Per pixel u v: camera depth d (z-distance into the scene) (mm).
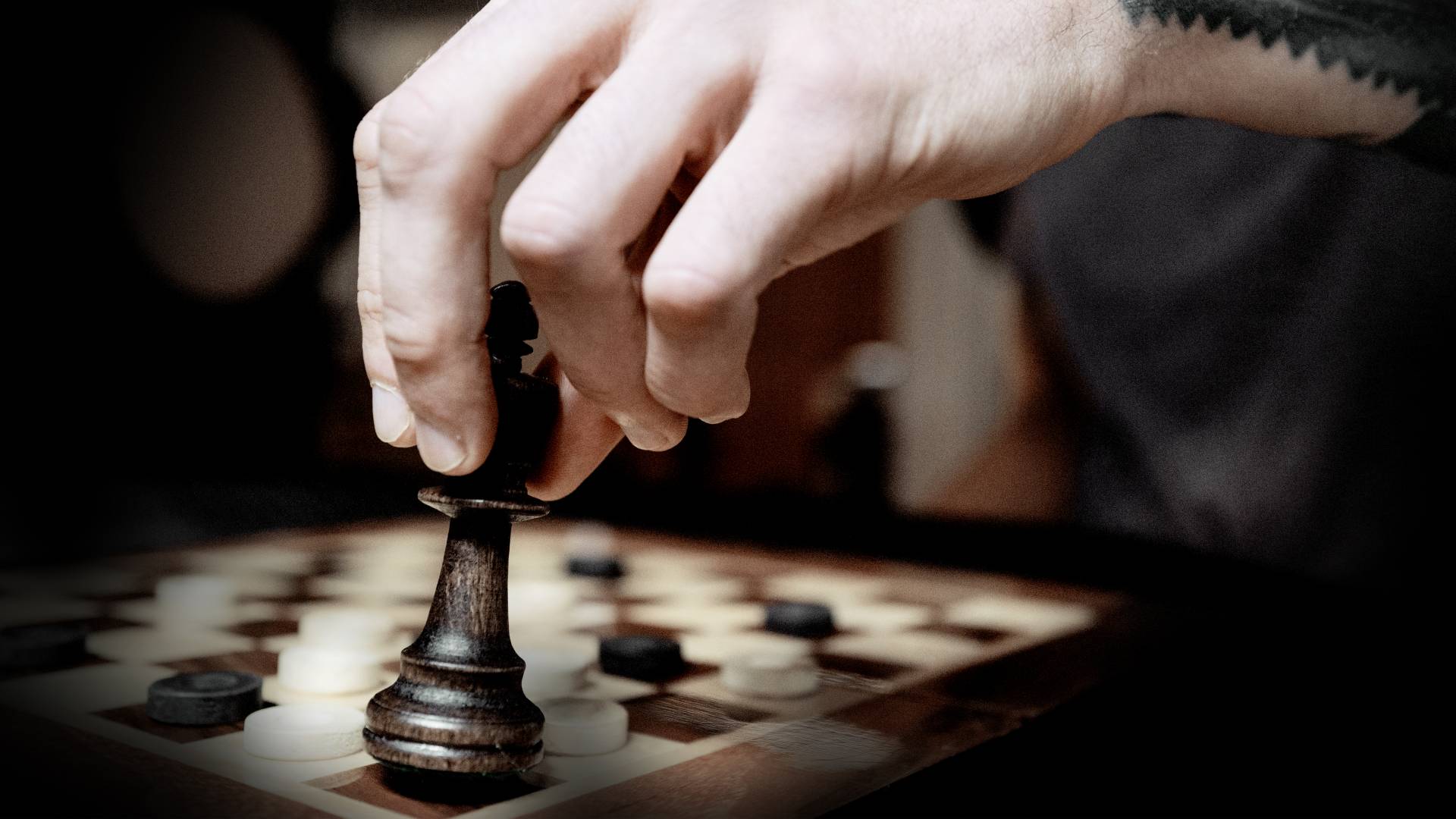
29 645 592
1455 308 856
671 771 533
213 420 1235
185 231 1229
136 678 585
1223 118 583
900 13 488
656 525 931
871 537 895
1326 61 578
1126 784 548
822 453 1260
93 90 1221
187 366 1240
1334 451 894
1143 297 968
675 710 579
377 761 523
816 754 549
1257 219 917
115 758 523
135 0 1206
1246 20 558
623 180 465
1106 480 1011
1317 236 894
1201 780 552
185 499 939
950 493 1114
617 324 480
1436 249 856
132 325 1246
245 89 1198
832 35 477
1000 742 564
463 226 485
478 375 499
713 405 485
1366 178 875
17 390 1203
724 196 465
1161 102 558
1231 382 934
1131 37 535
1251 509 923
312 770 522
